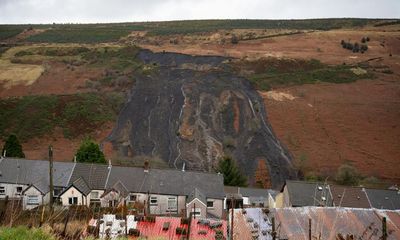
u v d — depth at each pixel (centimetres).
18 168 4647
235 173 5953
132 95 10738
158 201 4538
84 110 9325
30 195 4341
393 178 7050
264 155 7750
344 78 12638
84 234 1636
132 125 9012
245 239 2094
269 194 5228
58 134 8531
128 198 4447
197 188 4616
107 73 12850
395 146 8394
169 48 16225
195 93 10731
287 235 2106
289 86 11744
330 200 4506
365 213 2384
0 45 17538
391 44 17700
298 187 4656
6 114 9006
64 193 4275
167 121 9175
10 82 12375
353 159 7806
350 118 9706
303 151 8056
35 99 9688
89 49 16275
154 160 7225
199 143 8144
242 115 9531
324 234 2131
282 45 17300
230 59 14212
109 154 7569
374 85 12181
